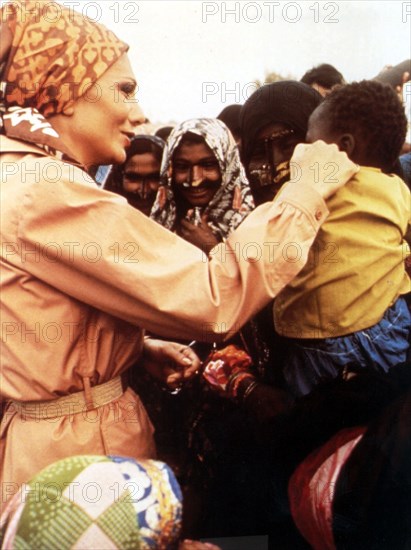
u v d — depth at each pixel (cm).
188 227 226
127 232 165
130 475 140
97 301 167
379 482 179
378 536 179
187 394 215
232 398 205
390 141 182
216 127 223
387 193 179
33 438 172
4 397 178
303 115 216
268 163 220
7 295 167
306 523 179
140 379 219
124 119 182
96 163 184
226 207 225
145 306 166
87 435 173
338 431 186
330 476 177
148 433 186
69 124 177
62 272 165
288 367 196
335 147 175
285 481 196
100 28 178
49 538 132
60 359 169
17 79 173
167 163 225
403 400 180
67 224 163
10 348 168
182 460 213
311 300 185
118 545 133
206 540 205
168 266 166
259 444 200
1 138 171
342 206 179
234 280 167
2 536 140
